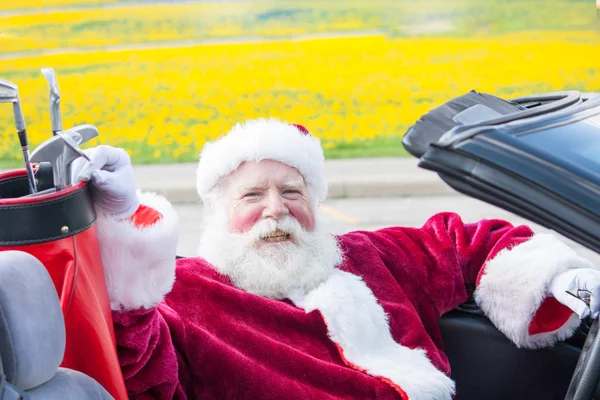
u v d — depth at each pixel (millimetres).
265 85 9289
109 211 1486
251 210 2061
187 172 6477
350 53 10273
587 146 1376
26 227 1274
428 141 1468
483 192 1333
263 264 2012
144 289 1566
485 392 2111
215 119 8234
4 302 1045
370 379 1859
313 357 1886
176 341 1808
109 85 9391
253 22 11938
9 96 1299
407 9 12023
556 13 11242
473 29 10867
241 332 1894
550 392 2066
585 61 9305
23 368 1052
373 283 2102
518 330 2033
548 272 2000
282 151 2078
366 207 5664
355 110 8312
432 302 2137
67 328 1327
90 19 12250
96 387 1219
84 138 1437
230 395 1820
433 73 9297
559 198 1292
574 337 2061
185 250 4715
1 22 12141
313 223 2146
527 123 1396
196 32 11594
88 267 1378
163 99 8914
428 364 1916
